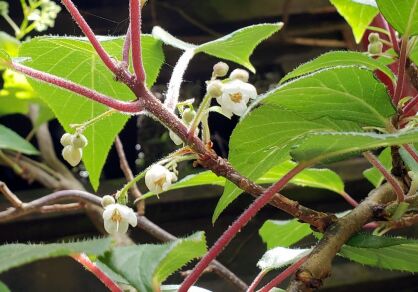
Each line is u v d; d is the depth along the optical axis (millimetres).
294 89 275
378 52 375
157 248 242
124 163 488
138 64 282
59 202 647
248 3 772
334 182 408
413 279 606
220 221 671
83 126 312
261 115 290
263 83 811
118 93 363
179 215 667
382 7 300
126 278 235
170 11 779
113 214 296
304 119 294
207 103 291
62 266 649
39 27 557
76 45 340
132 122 813
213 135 793
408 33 304
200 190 654
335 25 772
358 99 283
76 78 357
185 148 291
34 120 669
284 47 787
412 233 613
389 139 258
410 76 356
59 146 830
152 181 296
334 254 284
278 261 323
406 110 315
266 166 313
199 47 330
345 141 265
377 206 303
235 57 360
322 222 296
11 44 533
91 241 232
